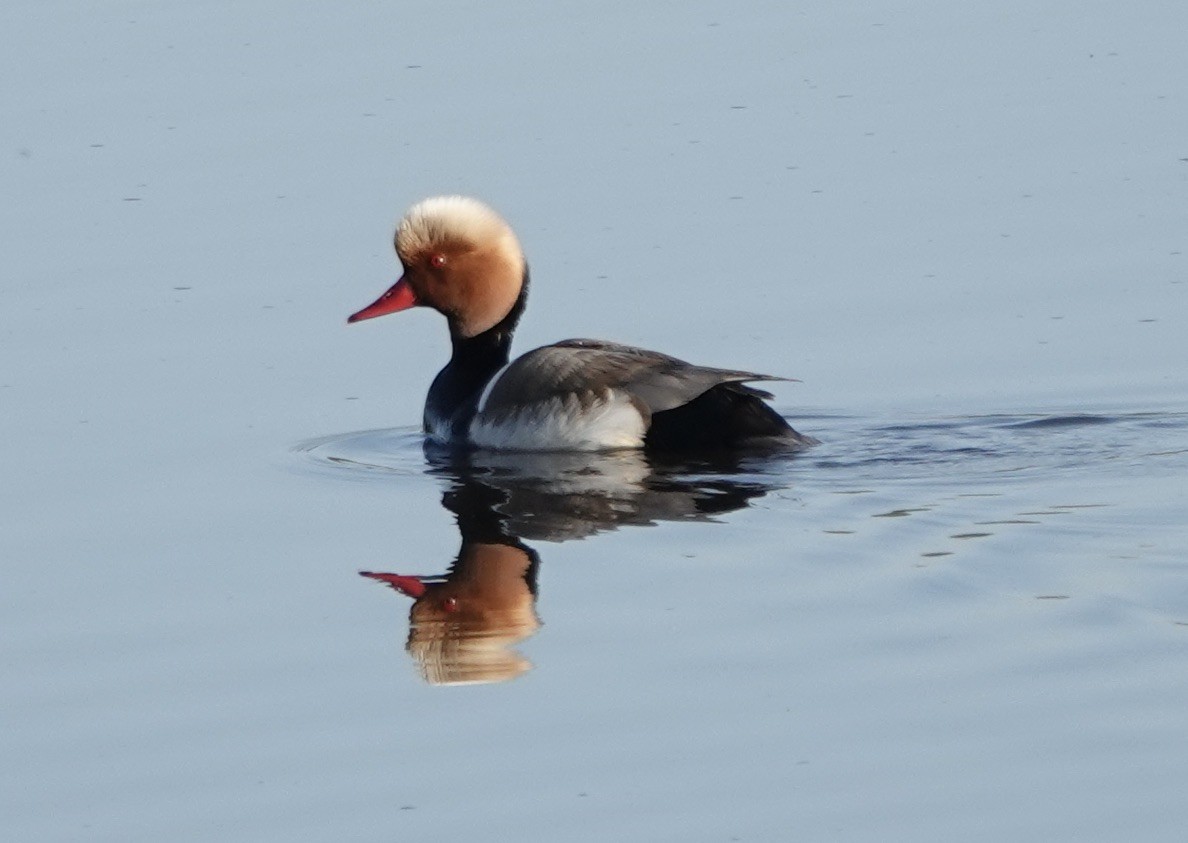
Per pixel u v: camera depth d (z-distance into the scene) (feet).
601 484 47.14
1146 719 31.73
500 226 55.57
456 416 53.36
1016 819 28.78
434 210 55.26
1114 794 29.35
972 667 34.30
